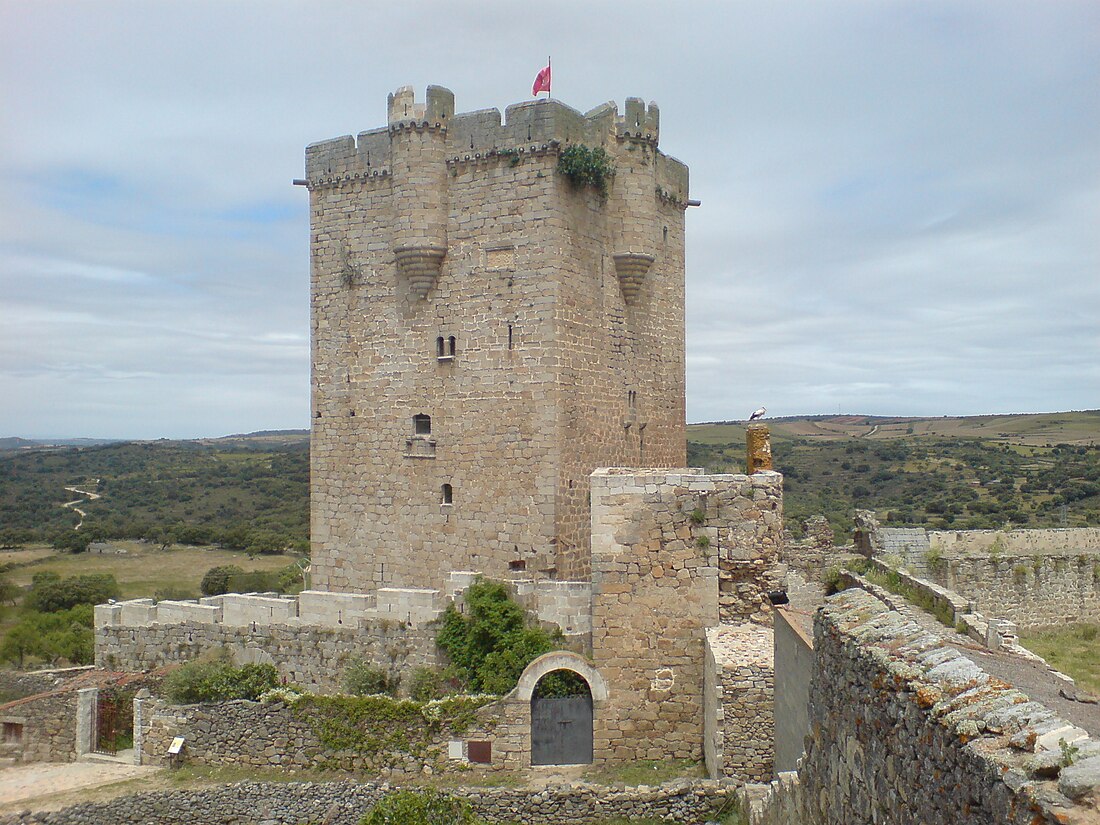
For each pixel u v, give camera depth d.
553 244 28.83
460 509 30.16
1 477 150.75
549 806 20.20
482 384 29.83
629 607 21.70
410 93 30.14
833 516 65.25
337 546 32.41
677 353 36.03
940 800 6.48
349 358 32.25
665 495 21.58
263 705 24.38
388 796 19.39
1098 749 5.43
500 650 24.83
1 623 52.34
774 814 12.70
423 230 30.12
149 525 102.31
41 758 27.14
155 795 23.11
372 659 26.80
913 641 8.11
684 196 36.03
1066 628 28.86
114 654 30.39
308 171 33.00
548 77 30.22
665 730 21.56
